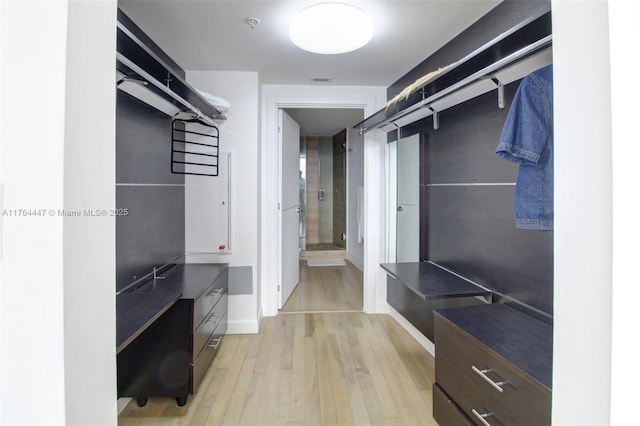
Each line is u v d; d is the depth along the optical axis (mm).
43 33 549
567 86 561
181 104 1967
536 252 1374
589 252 522
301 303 3252
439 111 2162
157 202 2016
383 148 2930
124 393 1650
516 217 1145
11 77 542
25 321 554
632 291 456
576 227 546
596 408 512
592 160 515
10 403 557
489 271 1685
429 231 2338
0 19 540
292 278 3582
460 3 1575
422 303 2293
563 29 567
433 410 1539
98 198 655
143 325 1234
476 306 1539
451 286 1756
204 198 2510
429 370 2018
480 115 1748
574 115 548
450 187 2055
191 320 1664
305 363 2098
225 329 2400
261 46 2066
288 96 2852
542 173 1087
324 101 2867
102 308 670
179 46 2062
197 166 2500
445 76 1604
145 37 1888
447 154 2084
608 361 491
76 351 591
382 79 2699
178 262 2400
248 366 2059
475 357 1225
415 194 2457
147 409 1649
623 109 462
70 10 567
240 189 2543
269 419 1575
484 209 1722
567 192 564
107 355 686
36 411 559
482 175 1737
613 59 473
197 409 1646
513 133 1105
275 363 2098
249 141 2529
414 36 1932
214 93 2504
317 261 5098
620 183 467
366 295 2982
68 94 563
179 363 1657
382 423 1549
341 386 1846
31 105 546
